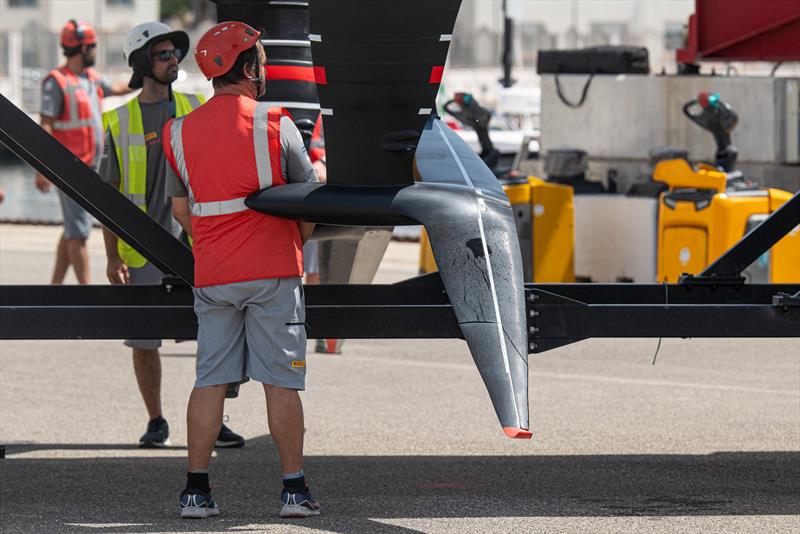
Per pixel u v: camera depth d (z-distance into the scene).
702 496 14.05
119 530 12.58
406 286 14.36
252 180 12.45
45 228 45.09
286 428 12.74
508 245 12.41
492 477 14.92
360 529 12.62
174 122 12.78
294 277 12.59
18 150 13.72
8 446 16.53
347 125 12.19
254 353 12.58
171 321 13.12
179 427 17.73
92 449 16.39
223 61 12.61
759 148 30.47
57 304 14.46
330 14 11.46
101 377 21.58
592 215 29.83
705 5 27.64
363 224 12.56
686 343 25.44
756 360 23.48
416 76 11.87
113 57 138.88
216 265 12.47
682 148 31.44
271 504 13.69
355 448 16.48
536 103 68.56
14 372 22.03
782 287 14.73
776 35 26.98
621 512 13.35
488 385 11.69
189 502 12.95
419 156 13.31
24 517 13.10
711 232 26.95
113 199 13.77
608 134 32.62
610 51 32.72
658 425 17.91
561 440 16.95
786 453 16.20
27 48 136.62
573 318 13.08
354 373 22.05
